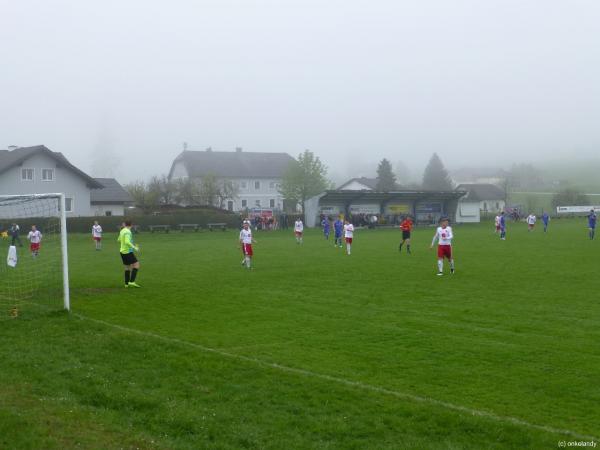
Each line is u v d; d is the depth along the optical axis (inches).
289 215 2657.5
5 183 2142.0
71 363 386.3
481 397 320.5
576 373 359.3
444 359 392.8
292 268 933.2
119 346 423.5
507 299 623.2
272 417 297.3
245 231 946.1
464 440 269.1
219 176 3661.4
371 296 651.5
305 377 349.7
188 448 263.9
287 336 461.7
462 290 689.0
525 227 2390.5
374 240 1690.5
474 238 1708.9
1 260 1021.2
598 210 3408.0
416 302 610.5
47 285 722.8
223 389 335.6
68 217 2121.1
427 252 1228.5
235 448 265.4
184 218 2337.6
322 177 3122.5
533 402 312.7
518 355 399.5
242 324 507.5
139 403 315.6
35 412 294.8
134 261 730.8
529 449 257.4
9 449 253.1
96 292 684.7
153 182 3083.2
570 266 922.1
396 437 273.9
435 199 2908.5
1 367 378.9
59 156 2425.0
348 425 286.0
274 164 4160.9
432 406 303.4
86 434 272.2
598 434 273.1
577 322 504.1
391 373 364.2
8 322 500.7
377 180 4667.8
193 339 453.4
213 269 928.9
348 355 405.4
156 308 585.0
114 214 2625.5
